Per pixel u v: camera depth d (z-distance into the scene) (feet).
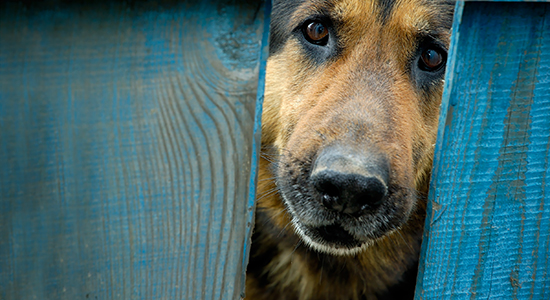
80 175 1.72
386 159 1.99
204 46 1.72
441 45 2.20
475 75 1.78
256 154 1.76
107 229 1.74
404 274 2.40
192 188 1.76
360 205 1.96
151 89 1.72
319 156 1.99
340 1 2.17
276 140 2.33
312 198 2.04
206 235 1.77
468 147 1.81
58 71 1.67
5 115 1.65
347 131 2.00
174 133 1.73
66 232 1.73
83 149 1.71
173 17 1.70
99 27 1.67
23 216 1.70
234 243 1.79
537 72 1.80
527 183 1.84
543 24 1.78
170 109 1.73
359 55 2.18
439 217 1.82
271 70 2.33
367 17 2.16
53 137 1.70
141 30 1.69
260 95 1.75
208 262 1.78
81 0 1.62
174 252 1.77
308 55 2.24
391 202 2.02
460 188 1.82
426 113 2.25
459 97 1.79
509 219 1.85
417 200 2.26
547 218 1.86
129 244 1.75
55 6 1.61
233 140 1.75
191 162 1.75
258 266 2.40
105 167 1.72
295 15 2.26
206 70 1.72
